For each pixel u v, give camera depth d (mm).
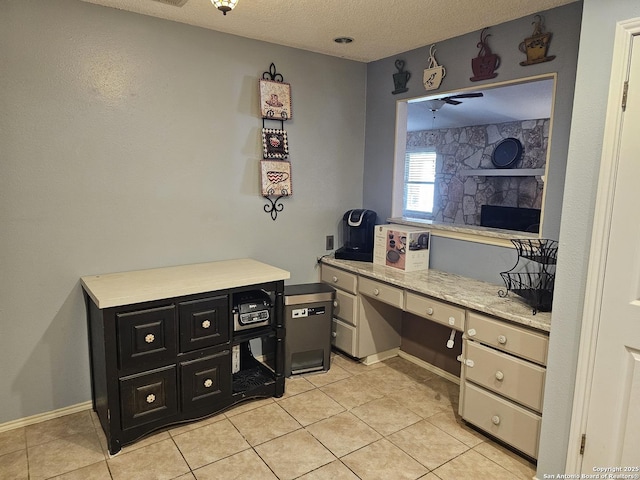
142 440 2324
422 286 2660
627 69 1644
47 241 2414
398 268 3094
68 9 2326
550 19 2371
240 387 2711
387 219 3508
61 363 2535
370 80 3539
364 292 3105
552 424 1983
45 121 2332
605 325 1771
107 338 2121
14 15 2191
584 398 1857
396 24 2643
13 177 2281
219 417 2564
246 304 2627
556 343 1937
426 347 3279
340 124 3475
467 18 2533
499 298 2410
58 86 2346
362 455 2240
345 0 2291
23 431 2404
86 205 2504
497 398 2264
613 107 1685
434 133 6852
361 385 2996
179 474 2072
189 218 2861
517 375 2150
